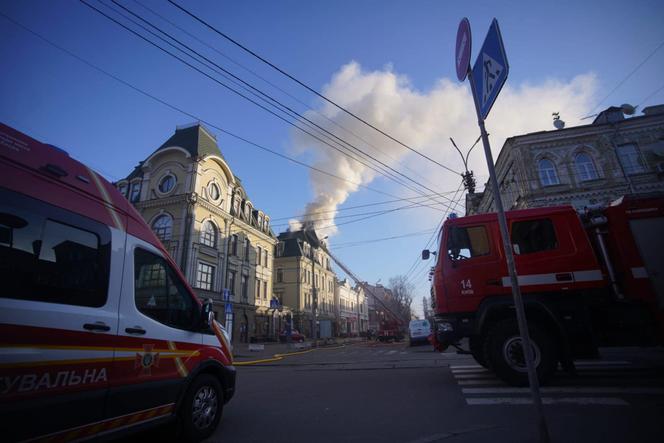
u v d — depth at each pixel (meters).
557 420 4.29
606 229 6.57
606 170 21.14
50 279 2.87
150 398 3.55
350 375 9.03
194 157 27.67
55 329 2.79
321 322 36.38
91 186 3.57
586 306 6.18
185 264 25.41
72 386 2.86
